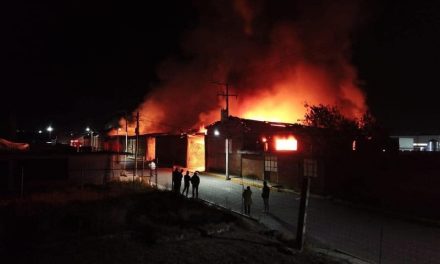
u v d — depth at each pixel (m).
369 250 14.05
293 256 11.48
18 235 11.88
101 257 10.24
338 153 27.41
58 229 12.84
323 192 27.17
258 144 37.59
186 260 10.27
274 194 27.53
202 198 25.05
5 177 25.38
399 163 24.55
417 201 21.66
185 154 45.94
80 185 26.64
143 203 18.64
